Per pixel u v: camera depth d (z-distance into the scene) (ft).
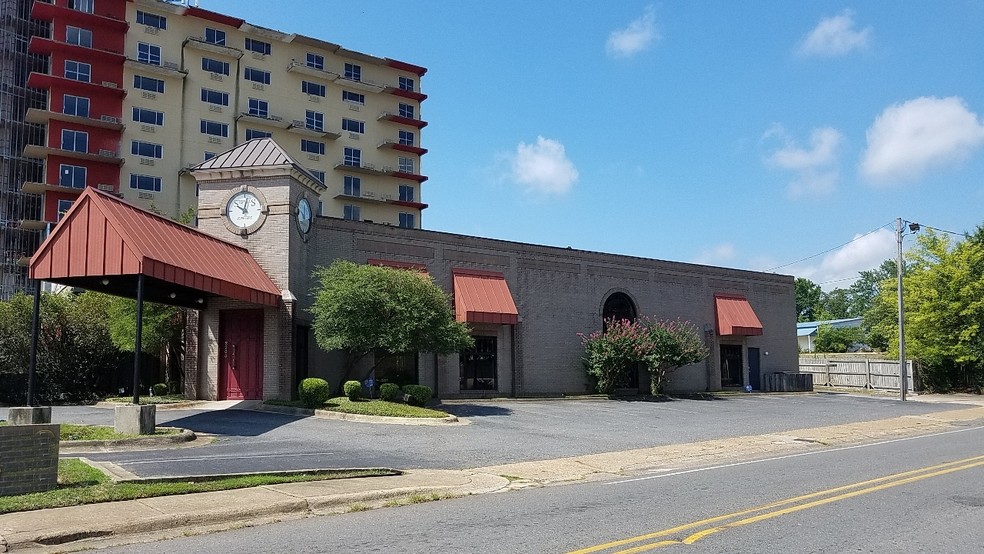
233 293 65.77
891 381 140.26
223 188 78.59
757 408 94.58
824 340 229.04
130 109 194.90
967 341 130.41
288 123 218.18
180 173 199.00
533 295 106.01
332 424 61.16
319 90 231.09
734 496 33.22
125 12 198.49
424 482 36.99
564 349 108.17
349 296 72.02
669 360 108.78
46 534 24.39
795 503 31.01
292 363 74.33
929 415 86.74
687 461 48.39
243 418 63.52
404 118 243.81
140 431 49.44
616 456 49.37
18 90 206.69
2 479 29.96
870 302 339.98
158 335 81.05
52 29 193.98
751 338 135.95
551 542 24.09
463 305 95.09
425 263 95.61
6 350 84.38
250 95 216.13
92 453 43.91
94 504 29.19
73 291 98.02
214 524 27.71
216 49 207.72
